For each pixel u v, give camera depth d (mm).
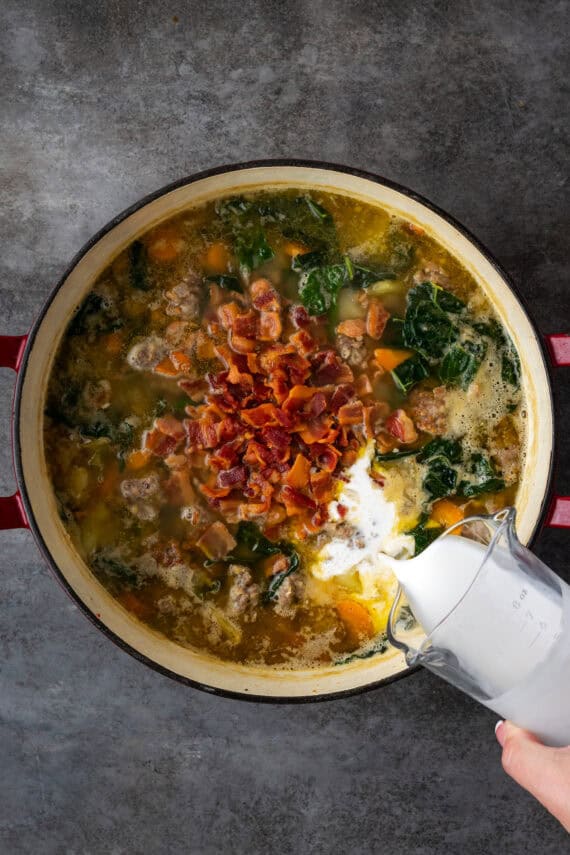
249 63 716
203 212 657
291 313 662
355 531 658
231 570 655
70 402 647
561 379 717
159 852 712
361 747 713
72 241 712
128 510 652
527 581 555
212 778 713
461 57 718
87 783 714
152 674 713
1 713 714
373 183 640
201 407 654
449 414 665
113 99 714
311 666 651
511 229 717
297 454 655
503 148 719
